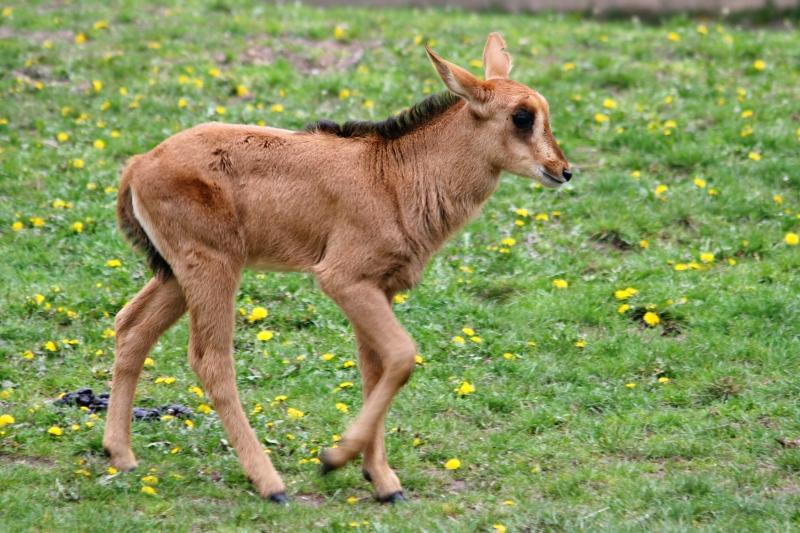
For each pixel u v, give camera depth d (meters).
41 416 11.34
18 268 14.74
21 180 16.91
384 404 9.95
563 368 12.95
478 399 12.27
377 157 10.55
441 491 10.56
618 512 9.88
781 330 13.57
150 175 10.31
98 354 12.84
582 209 16.88
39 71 20.83
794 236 15.83
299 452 11.10
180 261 10.27
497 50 11.79
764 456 11.01
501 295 14.75
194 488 10.31
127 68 20.92
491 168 10.84
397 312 14.08
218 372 10.27
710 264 15.44
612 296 14.56
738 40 23.73
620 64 22.22
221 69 21.30
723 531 9.38
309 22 24.27
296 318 13.95
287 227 10.44
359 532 9.39
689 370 12.87
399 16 25.50
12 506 9.56
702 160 18.28
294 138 10.59
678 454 11.15
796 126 19.45
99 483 10.11
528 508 9.95
